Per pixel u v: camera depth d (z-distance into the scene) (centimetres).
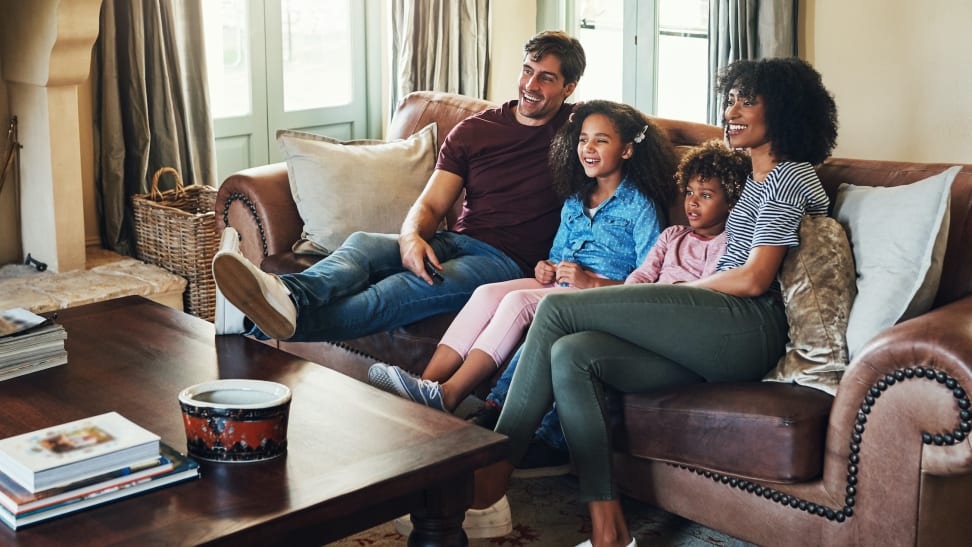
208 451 166
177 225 368
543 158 282
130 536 142
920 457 178
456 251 281
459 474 171
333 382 202
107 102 382
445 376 243
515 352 241
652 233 250
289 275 243
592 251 257
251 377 204
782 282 213
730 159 231
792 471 192
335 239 293
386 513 167
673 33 493
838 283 206
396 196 303
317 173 297
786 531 200
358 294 254
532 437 221
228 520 146
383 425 181
